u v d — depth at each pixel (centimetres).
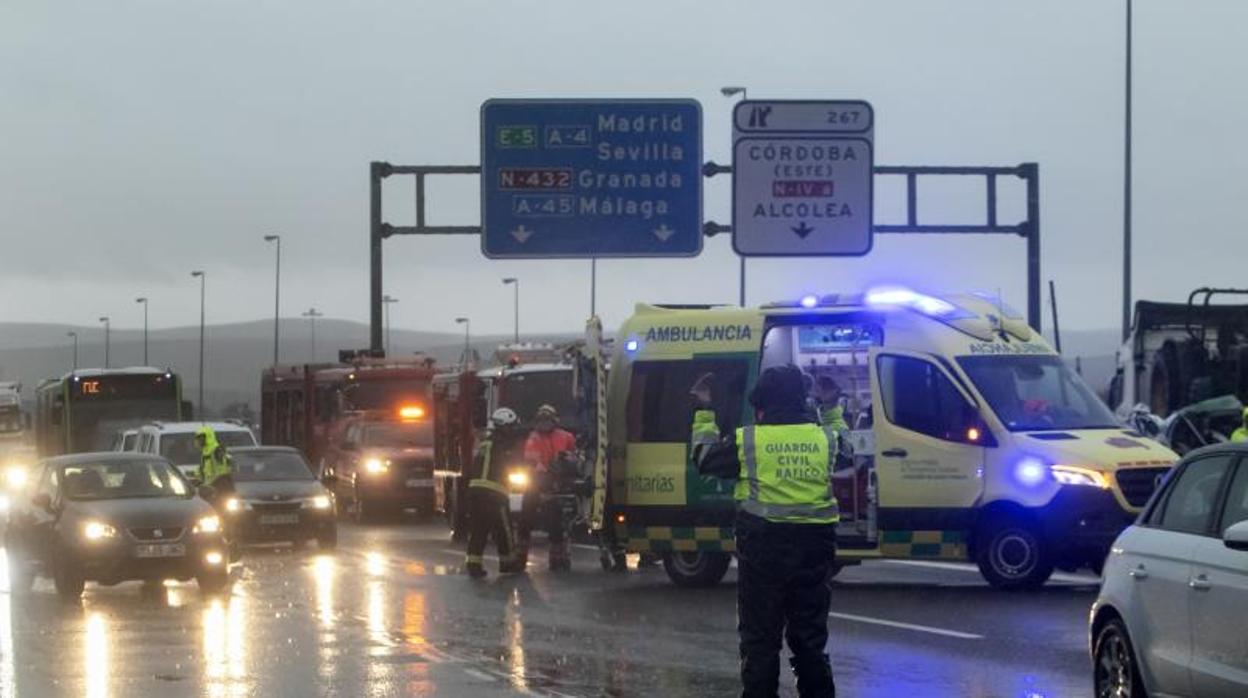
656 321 3406
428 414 6600
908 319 3194
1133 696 1677
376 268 4894
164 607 3111
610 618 2827
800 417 1722
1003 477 3059
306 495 4516
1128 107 5322
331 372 7012
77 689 2120
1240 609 1500
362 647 2484
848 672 2167
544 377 4947
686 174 4838
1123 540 1723
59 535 3275
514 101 4831
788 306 3331
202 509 3369
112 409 7000
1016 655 2295
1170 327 4522
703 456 1733
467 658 2353
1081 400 3191
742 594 1720
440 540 5081
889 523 3136
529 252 4831
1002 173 4950
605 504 3369
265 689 2105
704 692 2039
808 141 4716
